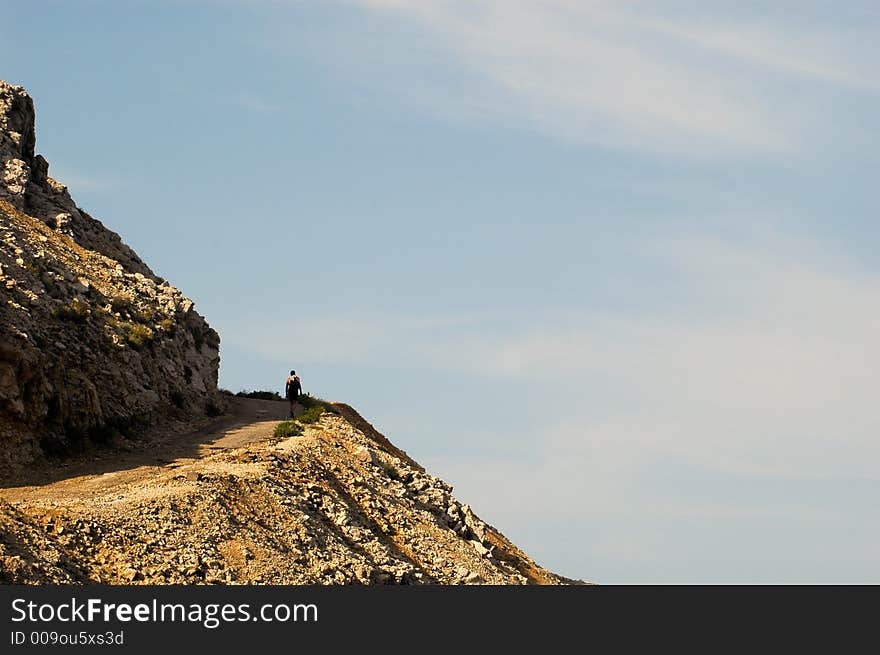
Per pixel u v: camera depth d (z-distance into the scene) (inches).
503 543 2869.1
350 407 3257.9
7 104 3245.6
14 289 2600.9
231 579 1940.2
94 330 2696.9
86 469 2363.4
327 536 2202.3
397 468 2709.2
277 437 2662.4
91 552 1902.1
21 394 2389.3
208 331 3112.7
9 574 1769.2
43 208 3132.4
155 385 2758.4
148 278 3157.0
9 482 2242.9
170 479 2198.6
